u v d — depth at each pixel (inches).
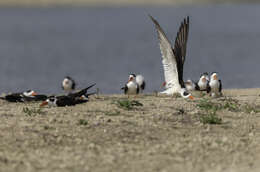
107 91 1240.2
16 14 5964.6
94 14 6048.2
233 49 2418.8
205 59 2016.5
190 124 455.2
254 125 460.4
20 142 382.9
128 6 7765.8
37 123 437.1
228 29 3681.1
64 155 358.6
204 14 5600.4
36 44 2849.4
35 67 1835.6
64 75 1606.8
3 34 3489.2
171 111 497.0
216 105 532.1
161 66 1839.3
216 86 675.4
